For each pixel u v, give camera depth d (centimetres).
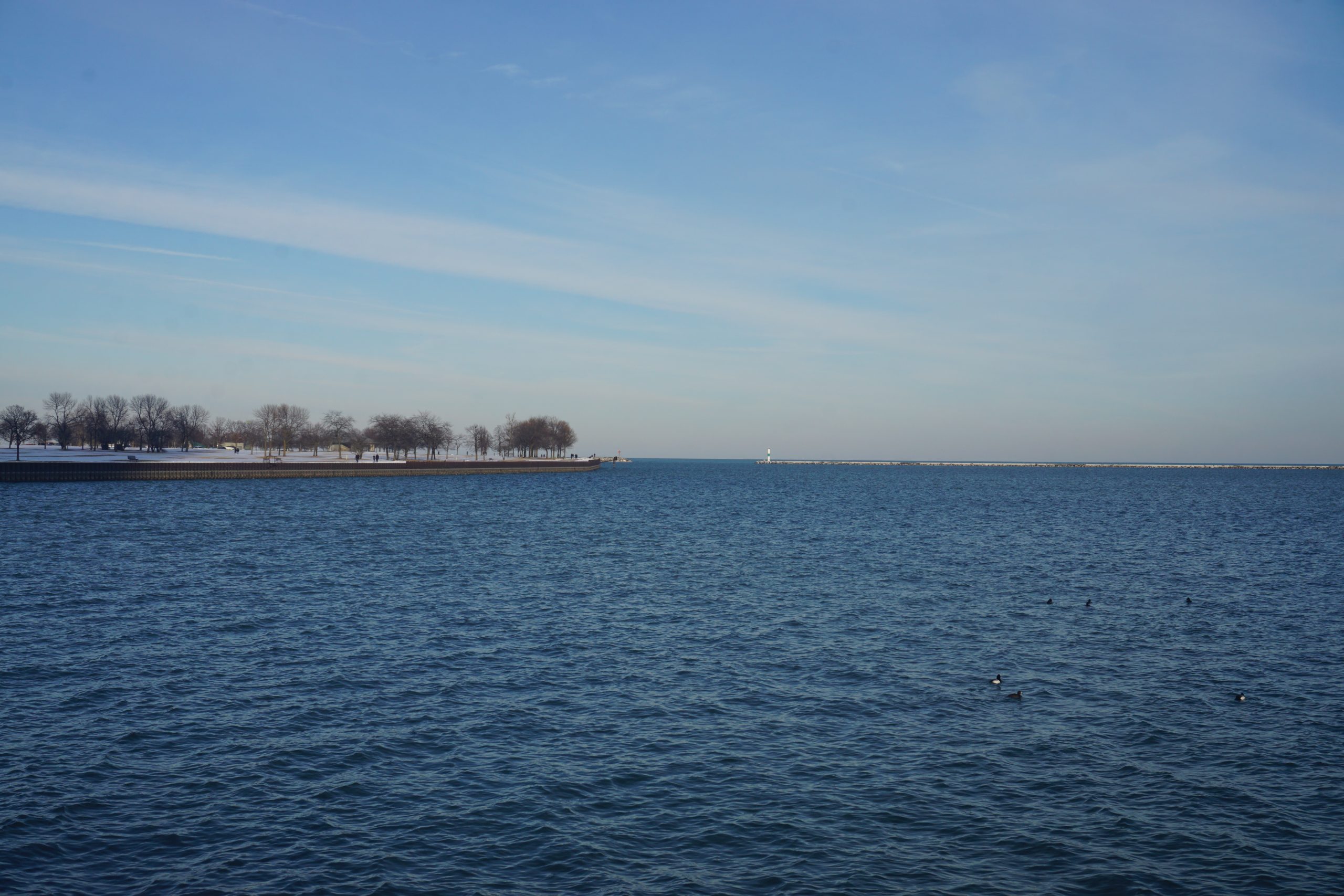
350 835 2561
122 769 2981
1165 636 5147
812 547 9744
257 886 2284
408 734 3372
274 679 4056
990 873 2398
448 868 2391
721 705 3769
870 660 4550
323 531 10650
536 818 2686
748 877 2367
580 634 5072
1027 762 3150
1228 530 12412
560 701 3800
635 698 3859
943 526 12756
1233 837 2597
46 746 3164
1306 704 3828
